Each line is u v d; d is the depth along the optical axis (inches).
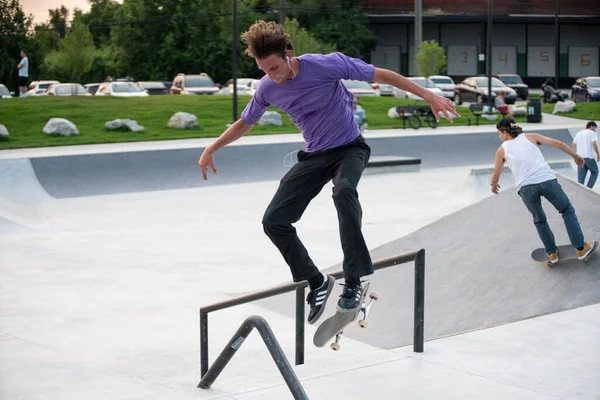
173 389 219.8
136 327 291.7
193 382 226.2
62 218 554.6
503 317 267.6
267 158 802.2
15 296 339.3
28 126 947.3
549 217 342.3
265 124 1037.2
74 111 1061.1
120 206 606.5
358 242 150.2
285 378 159.5
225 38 2095.2
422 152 926.4
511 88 1584.6
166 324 295.7
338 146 158.2
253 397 202.1
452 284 305.6
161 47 2128.4
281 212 157.6
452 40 2322.8
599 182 683.4
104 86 1403.8
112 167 709.9
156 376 233.5
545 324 253.3
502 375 209.5
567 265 294.7
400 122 1135.6
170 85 1868.8
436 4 2242.9
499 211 356.8
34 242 466.0
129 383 226.4
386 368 217.8
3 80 2102.6
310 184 159.5
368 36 2242.9
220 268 397.1
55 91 1398.9
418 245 351.9
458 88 1582.2
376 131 1029.2
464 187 639.8
